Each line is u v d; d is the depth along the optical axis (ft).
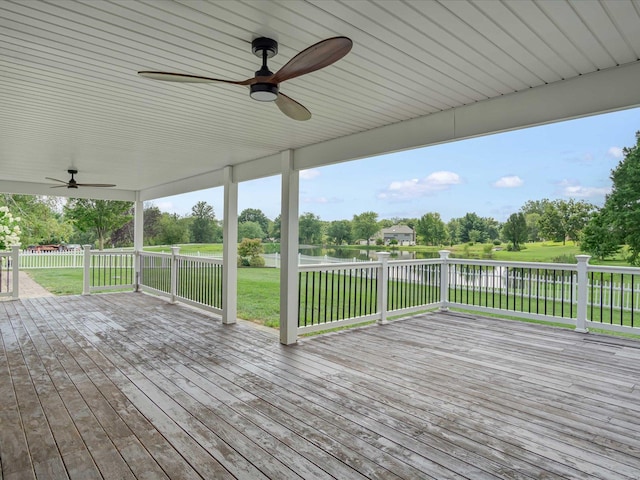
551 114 9.73
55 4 6.43
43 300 26.61
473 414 10.06
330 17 6.82
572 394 11.34
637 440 8.82
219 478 7.32
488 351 15.48
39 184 27.81
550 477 7.43
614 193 44.70
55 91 10.48
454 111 11.66
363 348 15.90
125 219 63.98
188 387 11.76
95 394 11.18
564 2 6.34
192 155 18.49
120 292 30.86
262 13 6.70
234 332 18.51
